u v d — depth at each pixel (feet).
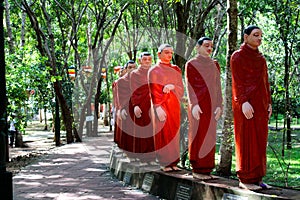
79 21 59.47
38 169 33.22
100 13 58.18
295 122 53.67
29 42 63.16
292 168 31.55
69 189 25.34
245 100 18.03
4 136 18.25
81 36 70.13
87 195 23.59
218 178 21.07
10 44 46.73
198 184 20.06
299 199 16.40
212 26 56.18
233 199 18.16
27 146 55.57
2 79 18.30
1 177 17.95
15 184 27.20
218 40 43.21
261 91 18.17
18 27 61.93
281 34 39.42
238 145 18.42
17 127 40.45
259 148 18.13
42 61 43.21
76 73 61.62
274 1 38.78
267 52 47.39
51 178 29.17
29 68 39.63
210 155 20.74
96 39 54.70
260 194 17.31
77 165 34.96
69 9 62.69
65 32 68.33
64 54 61.46
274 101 41.16
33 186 26.48
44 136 73.61
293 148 41.09
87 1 57.98
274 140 36.60
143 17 55.21
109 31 64.34
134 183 25.73
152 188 23.50
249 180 18.26
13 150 50.67
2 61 18.33
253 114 18.02
